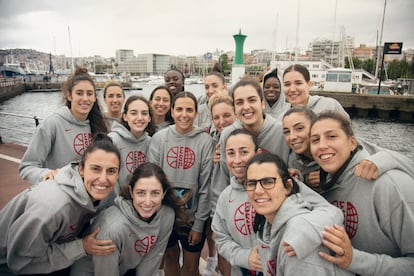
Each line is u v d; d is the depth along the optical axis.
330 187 2.05
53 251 2.23
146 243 2.47
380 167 1.79
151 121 3.71
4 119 23.28
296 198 1.91
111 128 3.58
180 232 2.99
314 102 3.47
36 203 2.15
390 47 31.77
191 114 3.13
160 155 3.24
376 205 1.83
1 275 2.32
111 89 4.17
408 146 20.47
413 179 1.83
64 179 2.28
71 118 3.22
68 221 2.24
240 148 2.40
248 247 2.32
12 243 2.14
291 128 2.32
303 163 2.45
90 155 2.25
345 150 1.95
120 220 2.36
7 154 7.14
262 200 1.93
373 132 24.20
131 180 2.46
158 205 2.45
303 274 1.62
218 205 2.60
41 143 3.08
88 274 2.42
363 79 43.62
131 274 2.60
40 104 33.44
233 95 2.81
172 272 3.22
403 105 27.97
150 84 70.25
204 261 3.54
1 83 39.66
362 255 1.71
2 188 5.12
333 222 1.74
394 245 1.85
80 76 3.23
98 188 2.26
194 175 3.18
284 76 3.50
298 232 1.66
